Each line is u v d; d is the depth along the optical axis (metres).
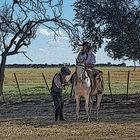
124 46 31.48
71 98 31.39
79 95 18.17
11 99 34.22
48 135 14.95
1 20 34.19
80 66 17.78
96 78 18.47
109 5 31.00
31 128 16.62
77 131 15.63
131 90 43.66
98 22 31.64
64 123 17.94
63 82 18.59
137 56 31.75
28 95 37.88
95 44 32.59
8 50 34.12
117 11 30.66
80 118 19.95
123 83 56.62
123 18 30.77
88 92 17.97
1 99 34.53
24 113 23.66
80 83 17.75
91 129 16.08
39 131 15.83
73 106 27.08
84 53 18.42
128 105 26.92
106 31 31.66
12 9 34.50
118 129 15.98
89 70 18.20
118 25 30.72
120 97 32.84
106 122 18.12
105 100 30.17
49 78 69.94
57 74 18.69
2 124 18.02
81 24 32.50
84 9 31.91
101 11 31.17
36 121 18.91
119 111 23.62
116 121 18.50
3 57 34.22
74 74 18.27
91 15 31.61
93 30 32.12
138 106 26.31
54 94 18.73
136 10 30.91
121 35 31.09
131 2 30.88
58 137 14.51
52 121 18.81
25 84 57.62
